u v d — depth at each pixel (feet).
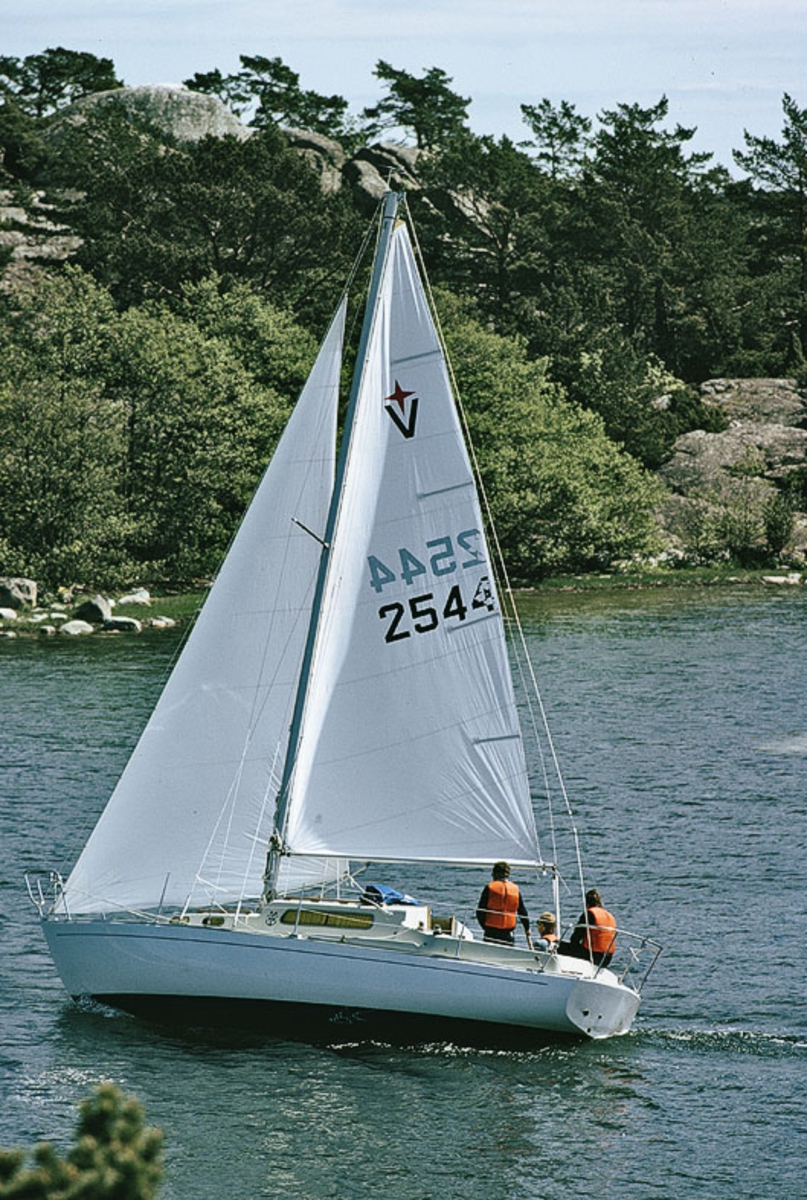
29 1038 350.84
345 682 354.95
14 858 507.30
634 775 646.33
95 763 650.43
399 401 351.05
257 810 363.76
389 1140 307.37
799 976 403.34
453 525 353.72
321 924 355.77
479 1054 347.56
